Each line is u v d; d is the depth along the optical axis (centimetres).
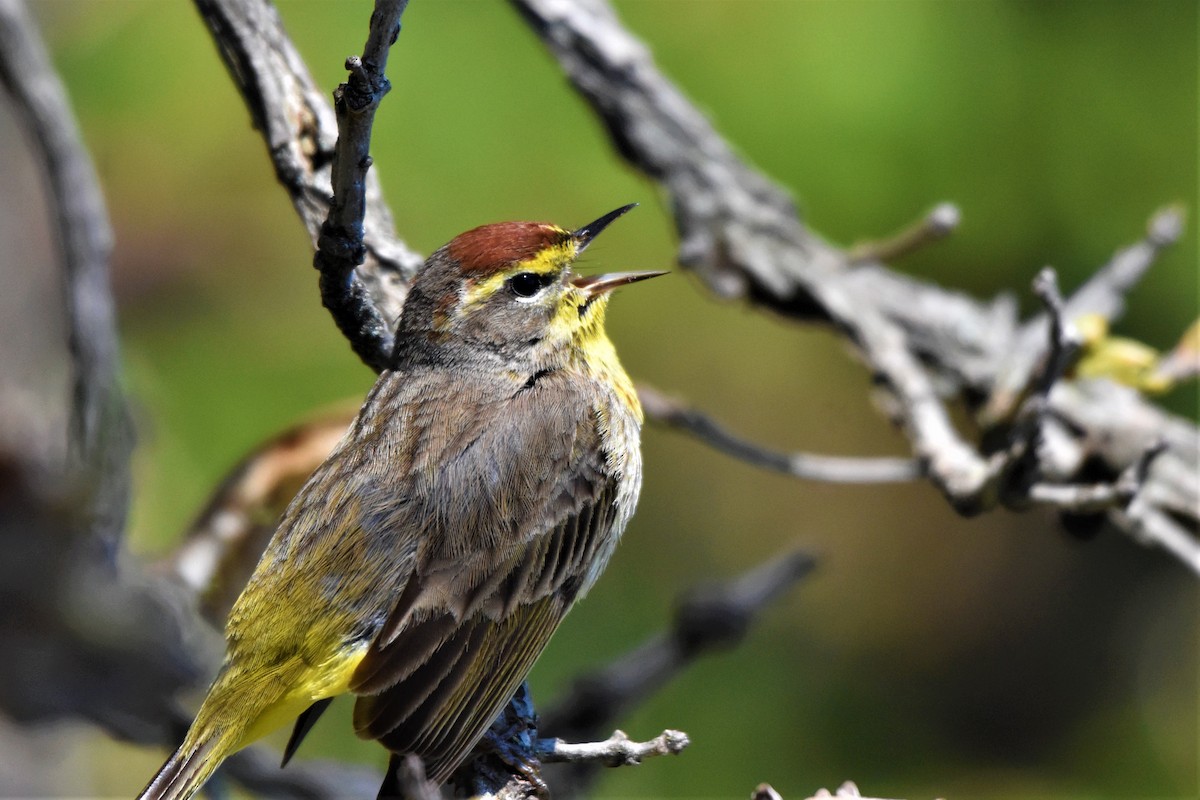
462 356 701
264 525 818
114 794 1226
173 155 1328
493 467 672
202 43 1318
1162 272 1282
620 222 1324
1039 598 1619
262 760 852
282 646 645
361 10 1271
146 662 762
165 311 1326
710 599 869
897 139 1247
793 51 1261
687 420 843
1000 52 1259
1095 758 1556
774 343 1468
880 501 1586
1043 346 888
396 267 726
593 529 700
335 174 561
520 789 632
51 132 759
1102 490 673
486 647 657
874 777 1484
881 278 952
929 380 925
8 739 1027
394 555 651
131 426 788
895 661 1573
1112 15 1265
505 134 1291
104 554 766
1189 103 1258
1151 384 870
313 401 1288
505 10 1304
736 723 1395
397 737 627
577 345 736
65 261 769
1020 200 1269
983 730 1579
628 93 945
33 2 1278
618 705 861
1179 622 1627
